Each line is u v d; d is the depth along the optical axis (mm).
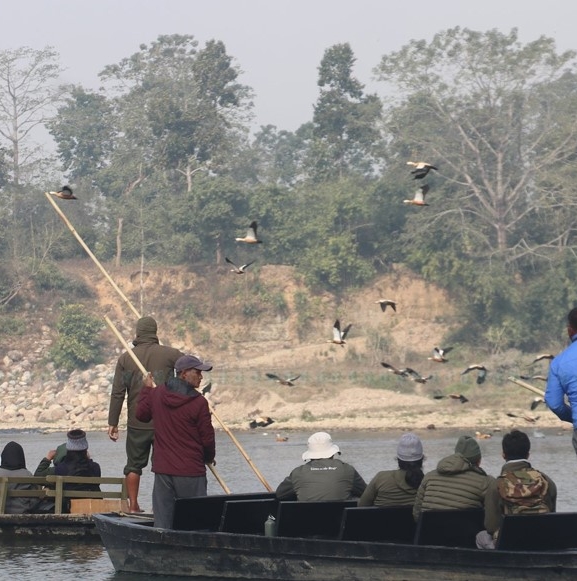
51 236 166625
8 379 147875
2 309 158250
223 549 24391
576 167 150875
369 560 22703
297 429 117375
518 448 22219
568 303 146125
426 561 22141
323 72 175750
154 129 176500
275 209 161875
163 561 25297
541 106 157375
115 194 186375
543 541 21859
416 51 157750
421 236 151500
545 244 151125
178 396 25609
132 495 29609
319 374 140375
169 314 159750
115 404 29625
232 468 64875
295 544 23484
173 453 25656
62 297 161625
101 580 25234
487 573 21609
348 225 160500
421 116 160500
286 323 156125
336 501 24578
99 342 153125
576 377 21734
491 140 156250
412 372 44688
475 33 155750
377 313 154625
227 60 180250
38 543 30812
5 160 178875
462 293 151375
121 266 167250
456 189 157375
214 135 174875
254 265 161000
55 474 33000
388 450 83000
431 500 22672
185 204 164250
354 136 170625
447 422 116188
